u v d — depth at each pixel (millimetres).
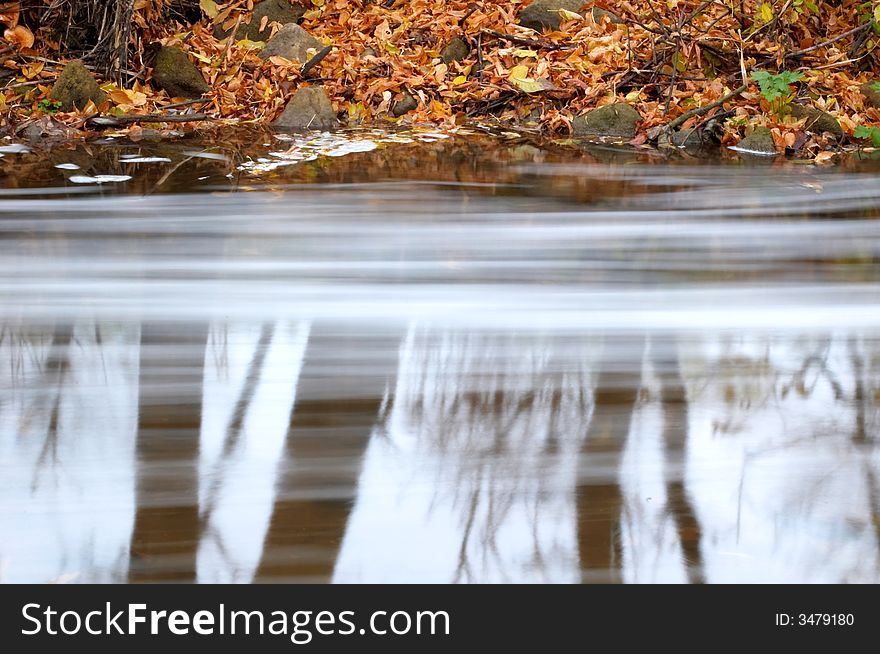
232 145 7695
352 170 6988
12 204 5836
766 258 5062
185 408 3197
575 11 10164
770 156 7922
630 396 3350
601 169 7258
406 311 4160
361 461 2881
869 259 5066
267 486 2736
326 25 10305
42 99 8258
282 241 5191
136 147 7535
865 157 7906
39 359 3568
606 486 2752
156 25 9531
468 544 2496
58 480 2744
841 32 10008
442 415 3191
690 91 8906
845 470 2850
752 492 2723
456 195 6301
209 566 2406
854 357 3719
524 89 8805
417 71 9273
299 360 3631
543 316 4133
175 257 4871
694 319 4137
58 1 9023
